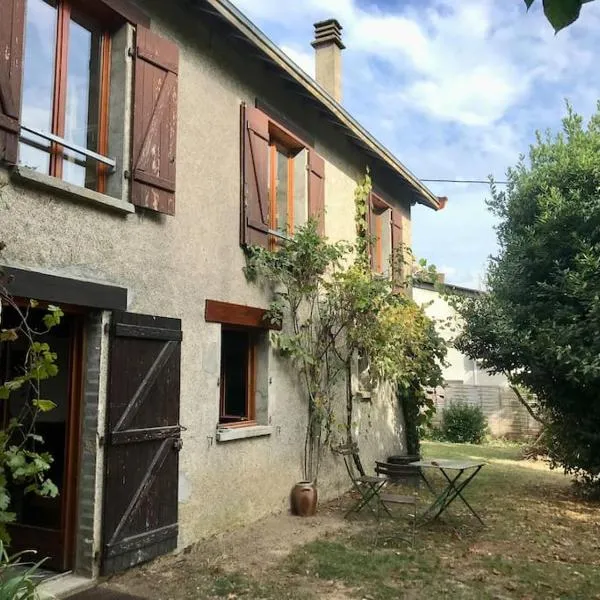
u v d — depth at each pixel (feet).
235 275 21.59
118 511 15.76
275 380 23.70
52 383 17.74
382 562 17.61
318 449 26.22
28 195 13.87
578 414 28.14
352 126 29.30
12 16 13.61
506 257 30.58
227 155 21.50
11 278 12.32
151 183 17.33
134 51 17.34
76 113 16.43
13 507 16.52
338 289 26.99
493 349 31.55
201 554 18.21
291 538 20.16
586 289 25.84
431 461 22.84
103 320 15.90
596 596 15.28
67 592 14.46
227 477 20.53
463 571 17.01
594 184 28.04
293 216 26.86
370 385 31.60
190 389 19.04
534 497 27.91
